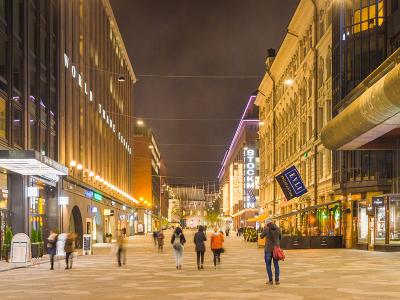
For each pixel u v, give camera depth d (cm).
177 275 1969
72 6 4581
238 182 12181
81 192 4738
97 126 5825
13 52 2961
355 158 3909
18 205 3025
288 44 6059
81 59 4941
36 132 3394
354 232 3978
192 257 3164
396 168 3566
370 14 3944
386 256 3009
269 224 1638
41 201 3606
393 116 2119
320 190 4738
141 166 11975
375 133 2488
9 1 2900
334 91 4184
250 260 2803
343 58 4047
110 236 6291
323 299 1278
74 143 4553
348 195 4028
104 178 6284
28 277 1953
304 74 5369
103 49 6334
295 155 5822
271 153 7675
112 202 7012
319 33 4878
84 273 2111
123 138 8312
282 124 6856
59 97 3988
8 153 2467
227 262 2653
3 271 2227
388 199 3431
